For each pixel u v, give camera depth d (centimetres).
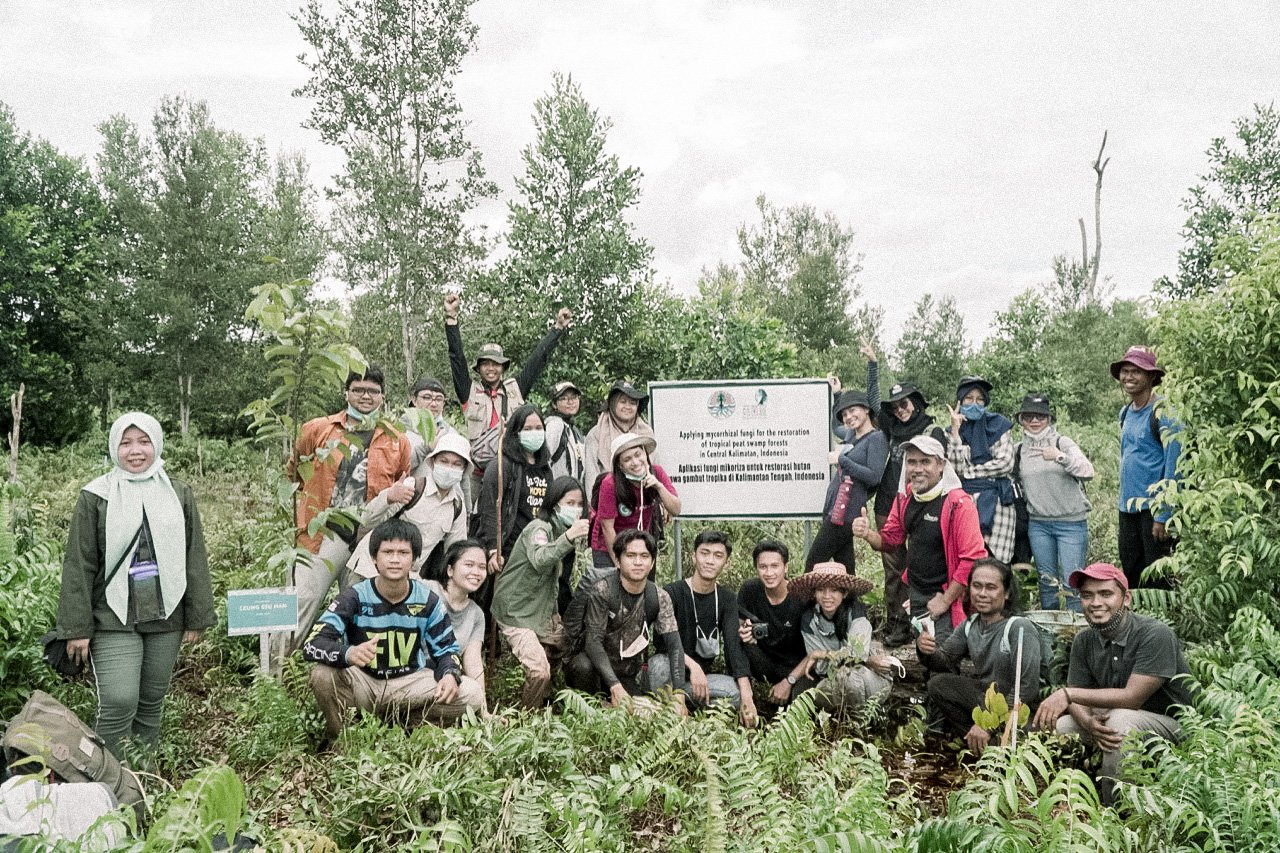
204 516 1066
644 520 655
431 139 1838
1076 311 2864
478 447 723
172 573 439
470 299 1348
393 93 1806
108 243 2783
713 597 578
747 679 560
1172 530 563
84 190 3009
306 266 2858
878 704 532
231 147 3166
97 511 427
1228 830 320
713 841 307
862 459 685
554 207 1260
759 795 344
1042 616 557
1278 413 515
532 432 628
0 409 2483
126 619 427
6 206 2750
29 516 600
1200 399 533
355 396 610
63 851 270
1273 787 330
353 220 1919
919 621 565
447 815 352
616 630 546
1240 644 472
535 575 571
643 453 643
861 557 932
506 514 625
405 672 493
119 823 295
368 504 582
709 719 436
